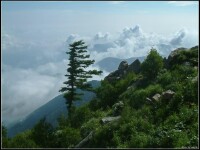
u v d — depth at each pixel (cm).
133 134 1736
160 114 1889
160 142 1587
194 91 1981
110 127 1883
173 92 2047
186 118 1755
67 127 2170
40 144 2014
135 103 2206
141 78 2691
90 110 2839
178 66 2600
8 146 1919
